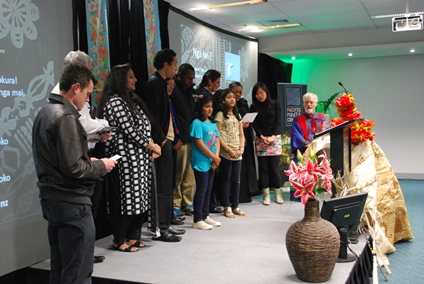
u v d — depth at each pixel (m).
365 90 9.32
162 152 3.46
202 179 3.89
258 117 5.23
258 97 5.21
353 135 3.75
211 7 6.12
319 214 2.60
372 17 6.96
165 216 3.48
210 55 6.50
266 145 5.16
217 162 3.88
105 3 3.74
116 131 3.02
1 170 2.72
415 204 6.23
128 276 2.67
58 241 2.15
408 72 8.97
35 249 3.01
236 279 2.61
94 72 3.62
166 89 3.57
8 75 2.77
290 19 7.02
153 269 2.80
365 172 3.69
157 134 3.36
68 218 2.06
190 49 5.86
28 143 2.93
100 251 3.21
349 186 3.55
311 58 9.30
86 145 2.17
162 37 4.86
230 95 4.38
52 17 3.19
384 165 4.03
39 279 2.88
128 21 4.16
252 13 6.55
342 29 7.99
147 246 3.34
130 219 3.16
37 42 3.03
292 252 2.53
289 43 8.56
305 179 2.49
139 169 3.07
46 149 2.06
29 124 2.94
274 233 3.76
